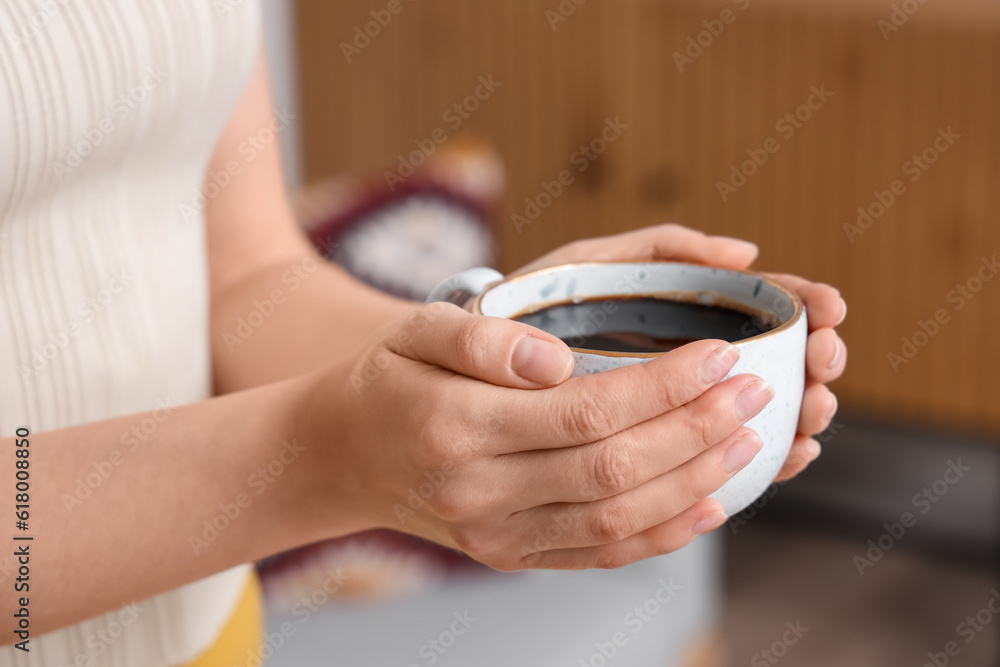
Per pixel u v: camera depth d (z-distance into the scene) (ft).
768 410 2.63
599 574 5.23
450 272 5.32
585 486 2.53
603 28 7.29
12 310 2.89
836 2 6.43
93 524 2.66
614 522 2.56
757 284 2.81
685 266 2.86
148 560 2.68
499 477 2.55
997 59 6.00
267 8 8.13
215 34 3.04
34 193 2.88
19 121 2.81
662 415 2.53
